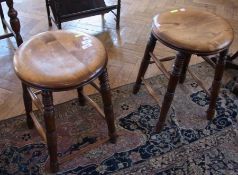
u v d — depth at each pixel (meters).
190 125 1.40
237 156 1.26
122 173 1.19
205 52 1.05
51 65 0.96
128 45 1.92
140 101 1.52
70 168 1.20
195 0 2.49
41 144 1.29
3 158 1.23
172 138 1.33
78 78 0.92
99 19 2.18
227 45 1.08
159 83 1.64
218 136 1.35
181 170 1.21
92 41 1.07
